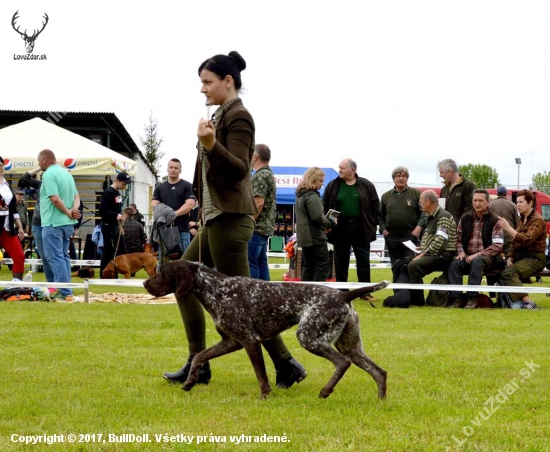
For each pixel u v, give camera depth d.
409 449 3.69
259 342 4.71
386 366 5.75
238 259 4.97
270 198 8.79
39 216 10.83
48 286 9.86
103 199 13.63
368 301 10.66
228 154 4.66
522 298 10.02
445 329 7.77
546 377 5.37
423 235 10.59
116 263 13.02
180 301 5.13
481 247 10.34
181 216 11.98
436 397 4.80
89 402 4.58
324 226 10.01
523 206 10.30
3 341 6.75
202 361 4.90
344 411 4.39
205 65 4.91
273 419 4.20
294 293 4.64
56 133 15.33
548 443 3.80
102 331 7.40
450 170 11.26
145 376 5.39
